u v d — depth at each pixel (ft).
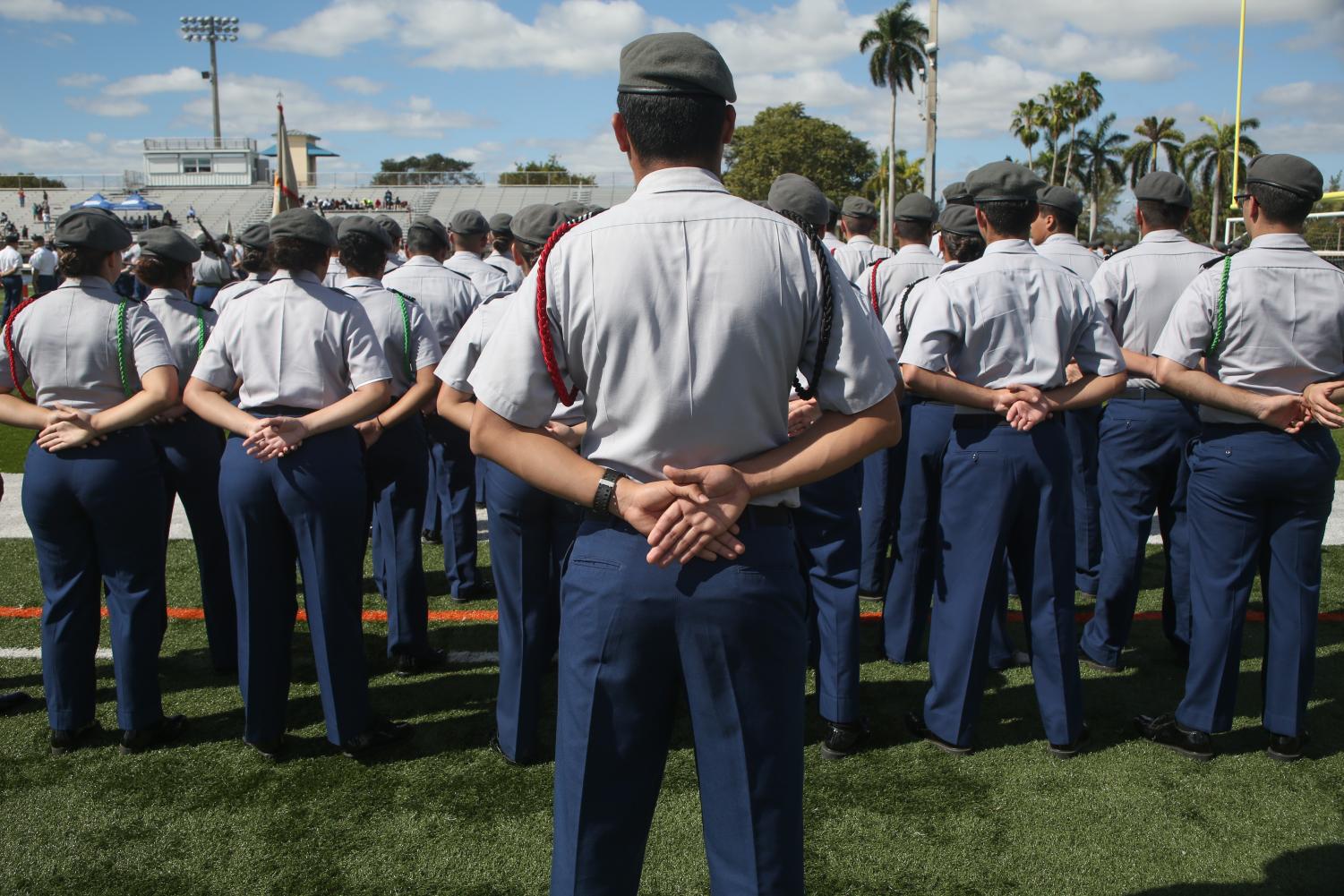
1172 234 12.59
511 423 5.45
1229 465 9.96
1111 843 8.96
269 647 10.25
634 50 5.46
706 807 5.52
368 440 11.65
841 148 200.44
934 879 8.45
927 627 14.85
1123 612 12.71
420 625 13.04
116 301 10.27
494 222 21.85
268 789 10.01
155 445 10.87
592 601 5.36
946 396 10.00
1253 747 10.77
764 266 5.23
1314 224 73.61
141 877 8.55
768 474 5.27
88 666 10.84
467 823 9.37
